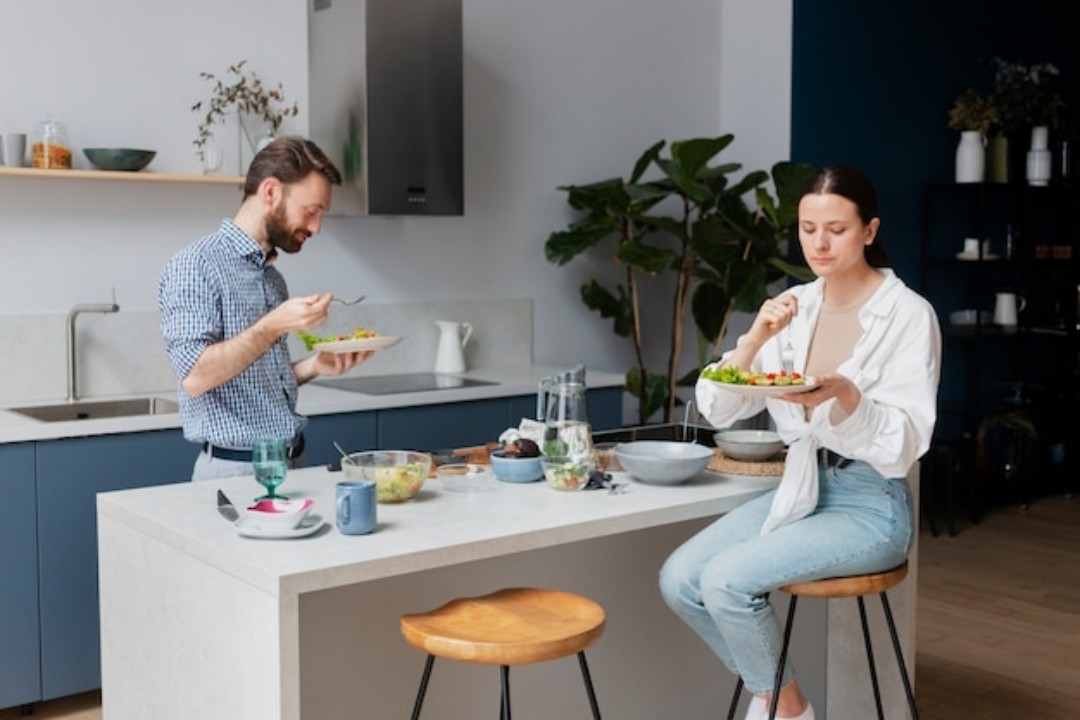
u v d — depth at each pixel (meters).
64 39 4.20
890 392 2.66
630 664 3.12
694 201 5.31
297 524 2.30
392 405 4.39
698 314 5.53
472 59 5.30
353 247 4.98
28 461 3.63
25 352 4.18
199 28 4.49
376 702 2.64
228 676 2.22
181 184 4.50
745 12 6.14
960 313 6.70
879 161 6.29
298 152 2.96
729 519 2.74
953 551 5.71
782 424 2.77
